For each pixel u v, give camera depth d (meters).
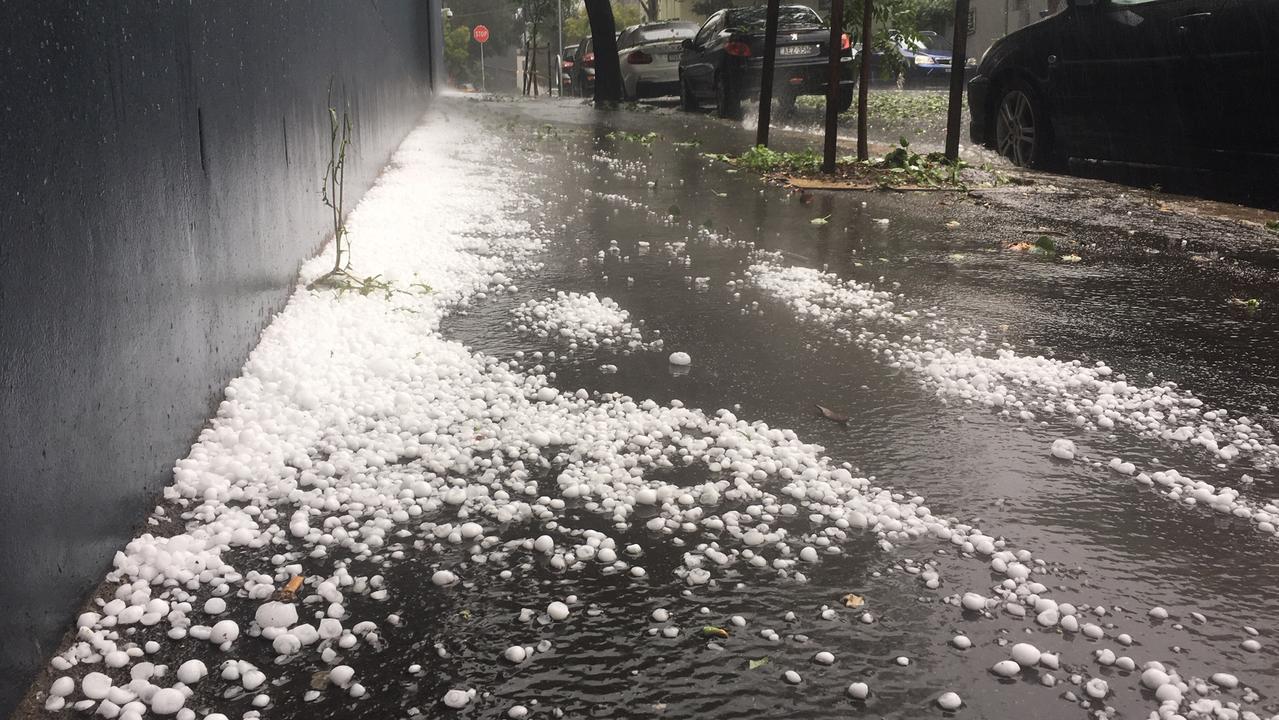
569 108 21.03
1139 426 3.36
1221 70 7.77
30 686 1.84
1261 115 7.50
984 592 2.29
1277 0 7.25
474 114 18.83
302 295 4.51
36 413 1.87
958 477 2.93
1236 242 6.57
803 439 3.19
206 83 3.11
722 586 2.30
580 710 1.86
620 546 2.48
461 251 5.83
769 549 2.48
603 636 2.09
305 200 4.99
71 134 2.05
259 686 1.91
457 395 3.45
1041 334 4.43
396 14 12.02
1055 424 3.37
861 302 4.90
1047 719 1.85
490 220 6.89
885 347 4.19
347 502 2.68
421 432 3.14
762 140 10.98
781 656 2.03
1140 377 3.88
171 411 2.69
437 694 1.90
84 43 2.13
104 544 2.20
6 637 1.74
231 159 3.41
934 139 13.40
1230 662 2.04
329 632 2.08
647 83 22.22
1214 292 5.22
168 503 2.59
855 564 2.41
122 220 2.33
